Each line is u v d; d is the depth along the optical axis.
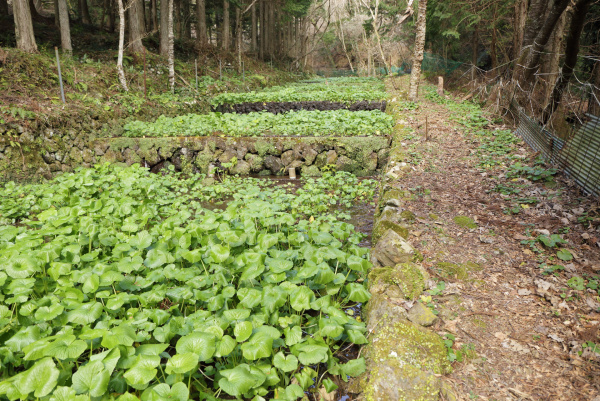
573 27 7.64
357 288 3.39
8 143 7.38
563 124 7.21
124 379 2.53
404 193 5.71
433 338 2.78
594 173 4.94
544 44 9.52
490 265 3.80
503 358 2.69
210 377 2.98
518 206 5.04
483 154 7.52
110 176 7.50
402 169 6.88
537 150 7.12
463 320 3.06
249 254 3.72
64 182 6.55
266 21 33.66
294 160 9.72
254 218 5.21
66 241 4.29
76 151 8.93
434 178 6.43
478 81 16.20
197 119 11.76
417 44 13.13
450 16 16.36
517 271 3.67
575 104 7.36
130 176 7.58
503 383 2.49
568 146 5.88
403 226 4.66
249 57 28.05
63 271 3.47
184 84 16.36
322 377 2.93
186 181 8.52
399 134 9.09
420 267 3.66
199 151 9.77
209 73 20.08
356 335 2.91
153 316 3.10
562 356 2.65
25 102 8.67
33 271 3.39
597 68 10.15
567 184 5.46
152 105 12.24
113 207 5.37
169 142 9.63
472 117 10.11
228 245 4.04
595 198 4.79
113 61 14.62
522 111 8.70
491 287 3.46
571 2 9.99
